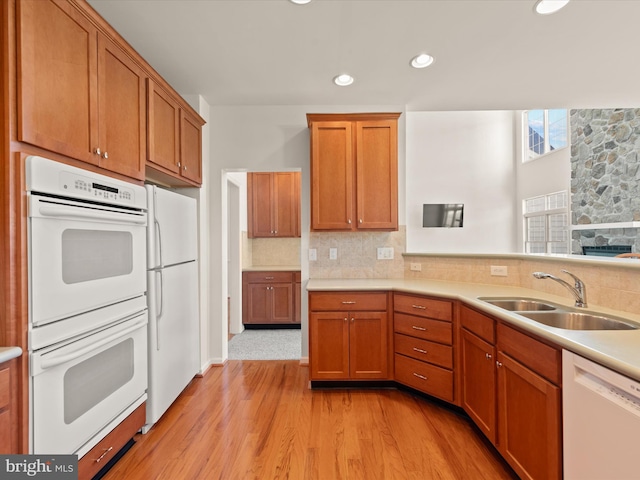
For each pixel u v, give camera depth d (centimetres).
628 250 484
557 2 185
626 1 184
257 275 475
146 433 210
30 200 126
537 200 658
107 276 169
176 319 245
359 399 256
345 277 332
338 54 238
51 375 135
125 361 186
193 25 204
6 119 121
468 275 287
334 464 180
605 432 106
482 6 188
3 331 121
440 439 203
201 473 174
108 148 173
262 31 211
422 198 705
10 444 121
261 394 266
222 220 333
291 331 471
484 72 264
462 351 225
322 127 297
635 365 98
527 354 151
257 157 332
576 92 302
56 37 140
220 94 305
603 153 518
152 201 212
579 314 176
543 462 138
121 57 185
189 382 272
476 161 705
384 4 186
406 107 336
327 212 298
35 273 128
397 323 268
